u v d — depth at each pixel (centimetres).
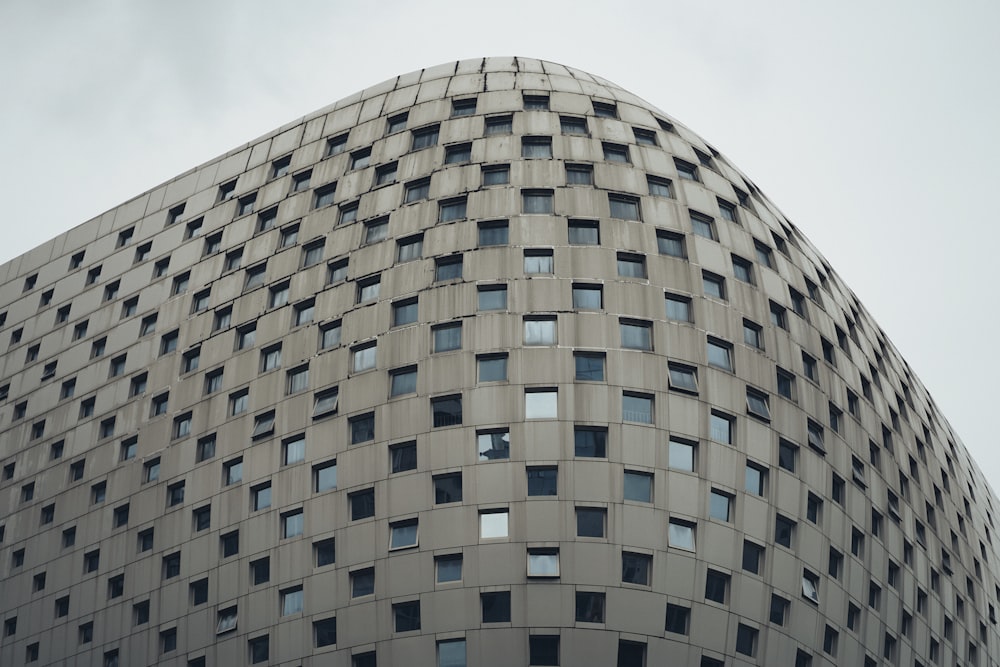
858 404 7581
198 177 8575
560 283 6912
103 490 7412
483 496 6297
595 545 6166
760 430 6781
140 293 8112
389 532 6359
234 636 6506
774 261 7631
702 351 6856
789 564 6575
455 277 7031
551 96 8162
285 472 6762
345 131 8244
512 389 6550
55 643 7088
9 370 8369
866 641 6912
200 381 7394
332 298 7219
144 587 6919
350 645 6188
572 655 5966
